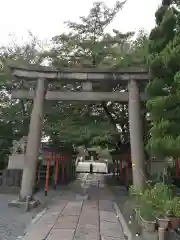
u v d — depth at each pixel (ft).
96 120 45.21
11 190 44.68
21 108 53.52
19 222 24.48
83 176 79.61
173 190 23.00
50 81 36.88
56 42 49.60
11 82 46.73
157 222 17.80
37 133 33.86
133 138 33.22
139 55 38.19
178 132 20.29
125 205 29.14
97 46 46.21
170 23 21.79
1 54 48.80
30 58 49.67
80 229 21.65
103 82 36.52
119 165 61.31
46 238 19.15
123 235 20.43
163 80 22.25
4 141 53.57
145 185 29.37
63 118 47.80
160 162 43.01
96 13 48.14
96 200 36.91
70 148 55.93
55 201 35.76
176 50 18.98
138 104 34.47
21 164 50.78
